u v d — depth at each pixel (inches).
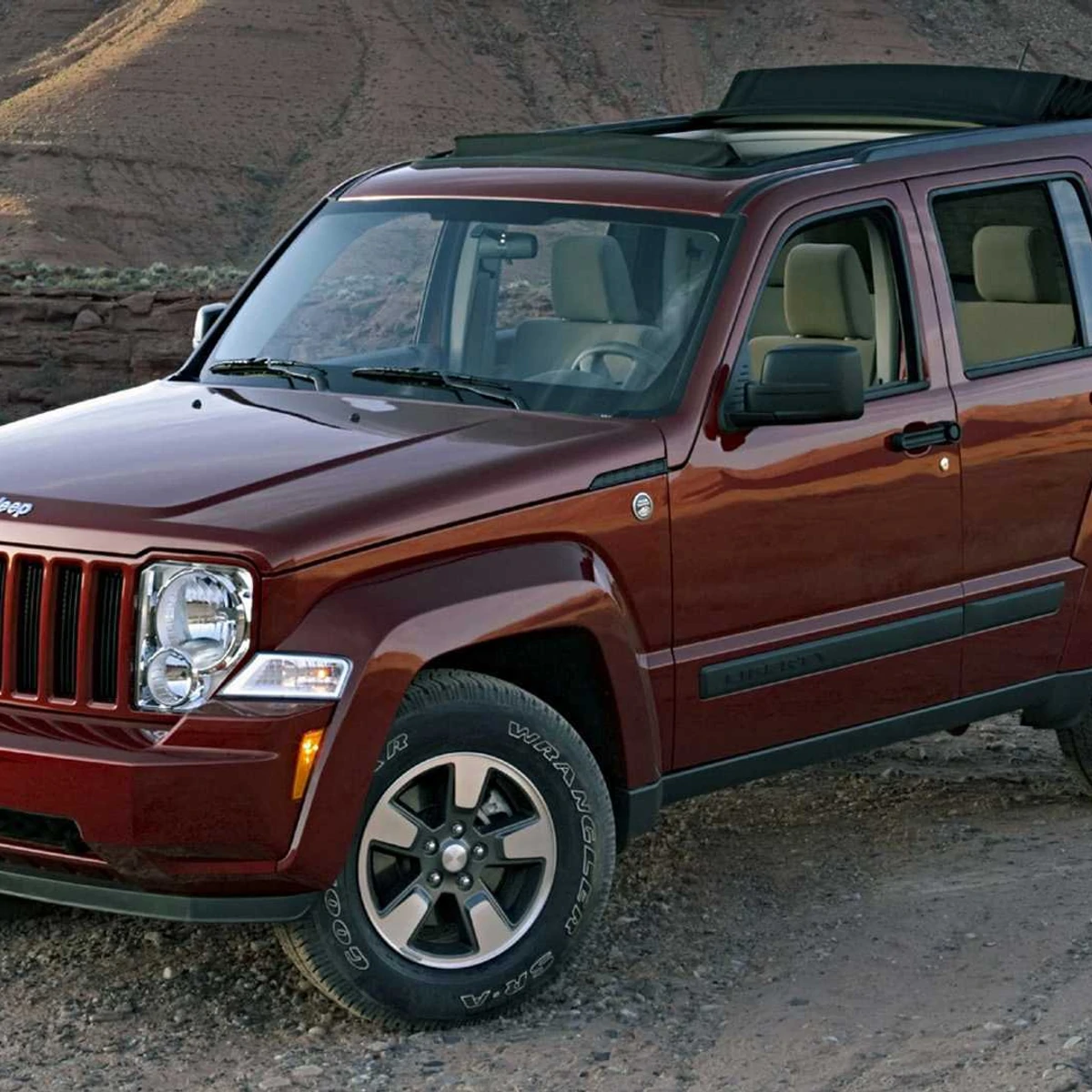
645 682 237.1
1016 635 288.2
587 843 230.1
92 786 200.5
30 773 203.6
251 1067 213.0
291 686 203.3
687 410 242.1
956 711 283.4
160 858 202.8
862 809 323.3
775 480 249.8
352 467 224.1
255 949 250.8
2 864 218.1
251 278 295.4
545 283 262.4
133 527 208.1
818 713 262.4
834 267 263.1
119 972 243.8
